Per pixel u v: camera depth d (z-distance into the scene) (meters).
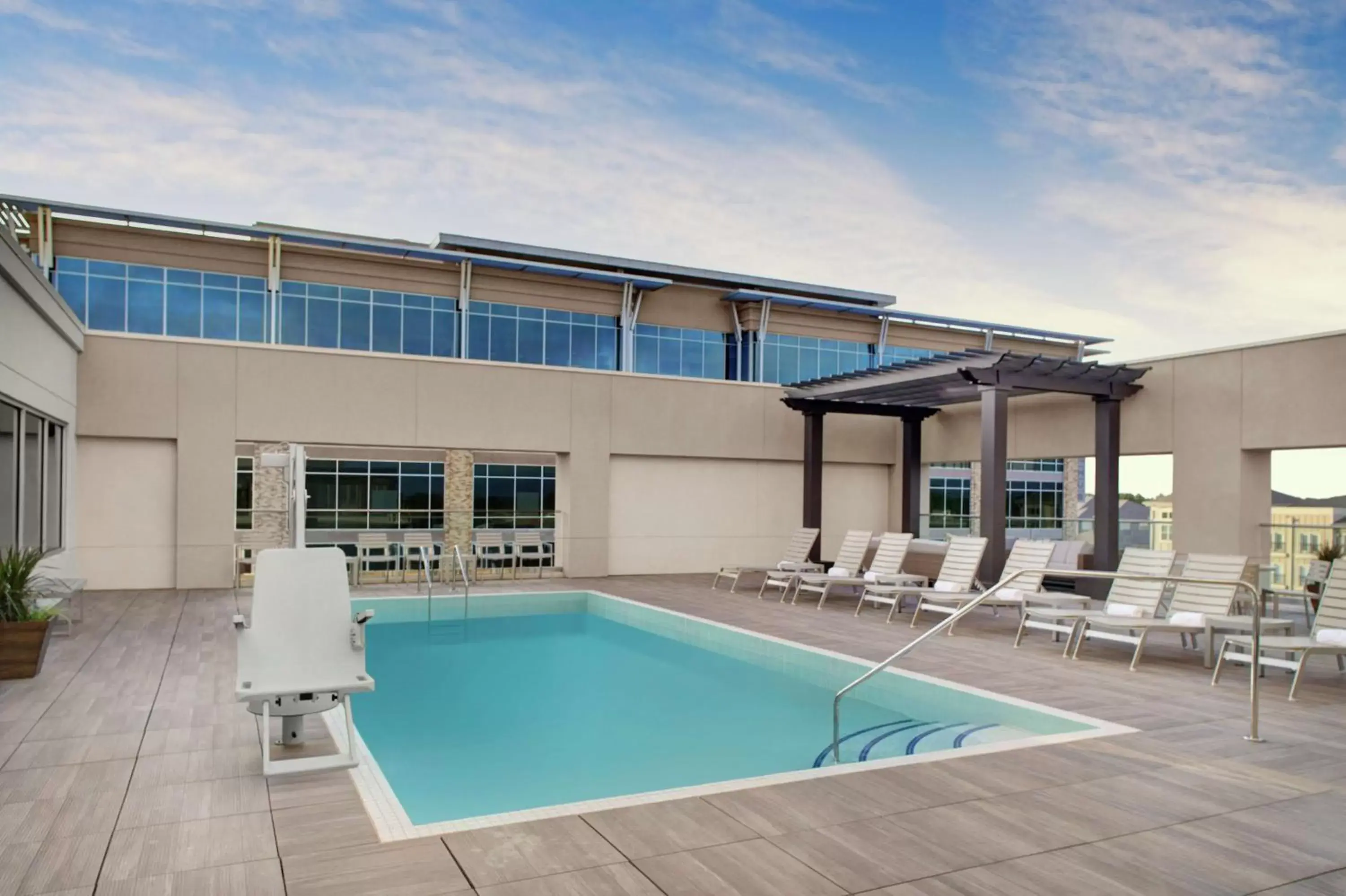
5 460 10.15
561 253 26.08
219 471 14.91
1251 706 6.76
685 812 4.48
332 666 5.86
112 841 4.09
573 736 6.97
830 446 20.03
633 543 18.27
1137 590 10.18
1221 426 14.28
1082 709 6.96
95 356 14.27
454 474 21.69
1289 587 13.73
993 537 13.96
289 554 6.10
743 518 19.36
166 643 9.67
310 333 23.72
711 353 28.41
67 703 6.87
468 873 3.75
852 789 4.87
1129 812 4.56
